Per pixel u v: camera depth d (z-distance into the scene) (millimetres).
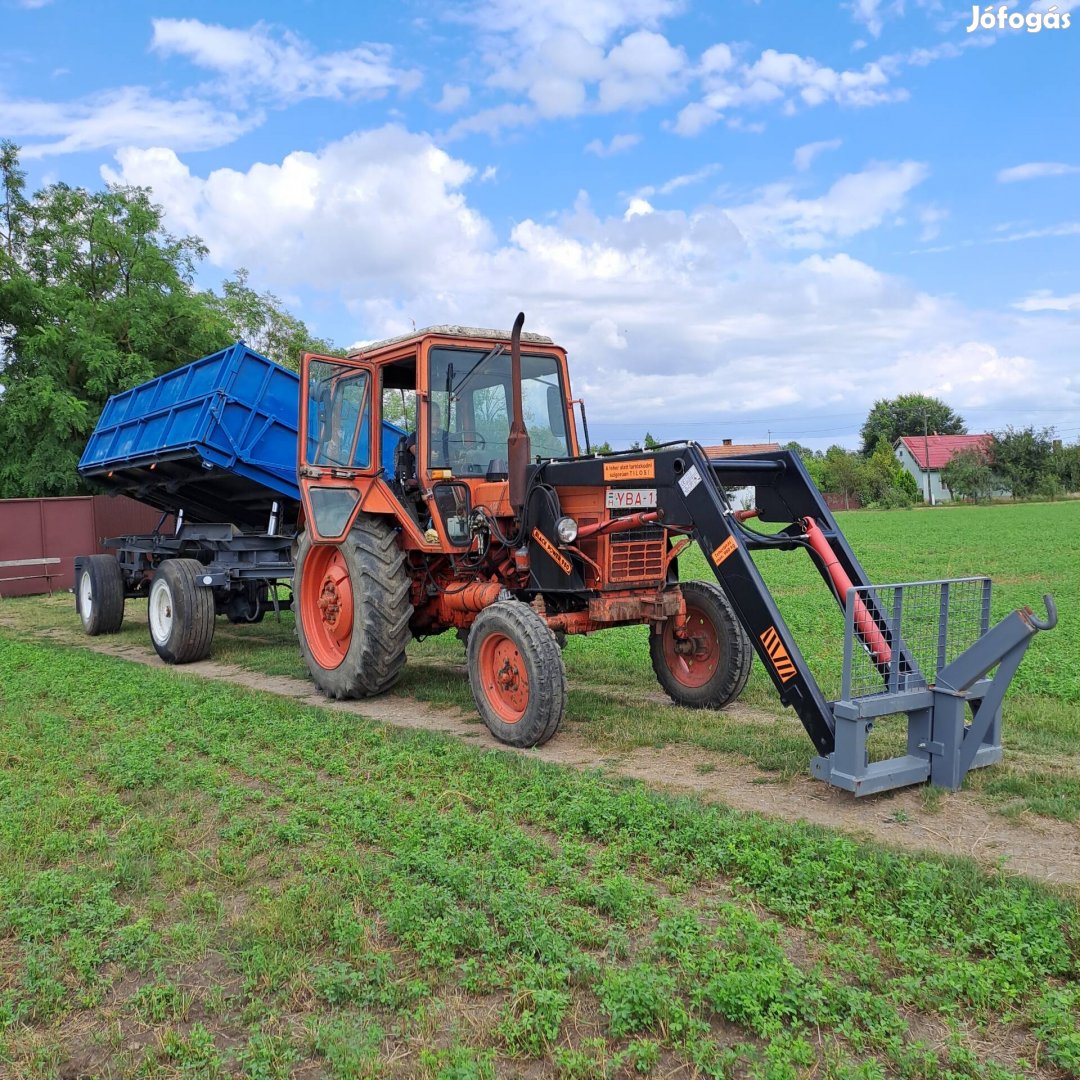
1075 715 6730
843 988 3066
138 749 6246
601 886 3887
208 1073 2850
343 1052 2883
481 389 7648
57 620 14664
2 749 6375
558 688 6211
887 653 5113
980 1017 2961
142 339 22312
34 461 20641
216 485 11555
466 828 4562
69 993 3361
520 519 6883
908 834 4531
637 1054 2816
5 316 22344
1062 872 4043
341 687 8094
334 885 4070
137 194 24516
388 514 8117
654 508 6027
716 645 7285
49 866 4465
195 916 3896
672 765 5844
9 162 23297
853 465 69812
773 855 4141
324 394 8484
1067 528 34344
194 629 10242
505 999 3199
